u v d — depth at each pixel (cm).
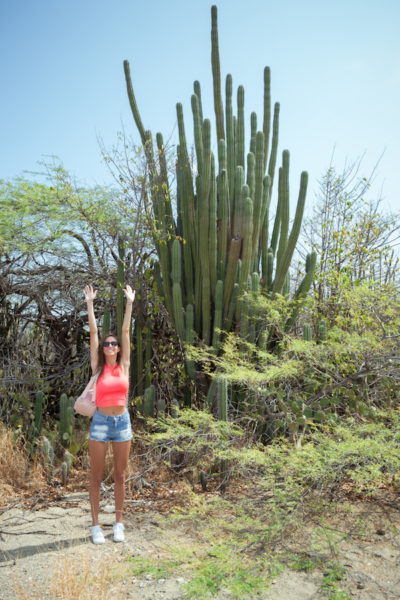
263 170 660
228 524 355
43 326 775
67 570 285
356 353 517
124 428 370
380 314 586
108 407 366
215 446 471
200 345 606
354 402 511
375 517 392
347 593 283
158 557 326
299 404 477
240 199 612
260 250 664
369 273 779
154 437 461
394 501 427
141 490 464
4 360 740
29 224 676
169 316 662
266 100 683
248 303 584
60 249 721
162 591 284
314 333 704
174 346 669
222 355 583
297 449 408
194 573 292
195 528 379
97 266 725
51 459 504
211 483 481
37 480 479
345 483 460
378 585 293
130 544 350
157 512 417
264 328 596
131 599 273
